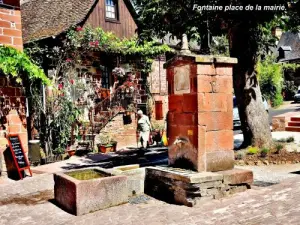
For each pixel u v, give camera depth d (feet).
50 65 48.24
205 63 19.31
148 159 38.75
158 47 54.54
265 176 25.34
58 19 55.93
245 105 34.47
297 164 28.91
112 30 57.21
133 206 18.95
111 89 55.93
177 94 20.65
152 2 41.27
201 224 15.02
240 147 35.27
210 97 19.58
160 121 61.52
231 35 34.83
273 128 54.44
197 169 19.31
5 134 30.78
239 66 34.47
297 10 32.50
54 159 41.27
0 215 18.95
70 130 45.19
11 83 31.40
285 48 147.43
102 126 50.19
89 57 52.06
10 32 31.12
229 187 19.10
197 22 35.81
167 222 15.70
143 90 59.77
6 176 30.42
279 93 107.76
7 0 30.83
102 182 18.72
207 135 19.53
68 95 46.85
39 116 42.50
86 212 18.20
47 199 21.80
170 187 19.52
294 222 14.40
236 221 15.01
